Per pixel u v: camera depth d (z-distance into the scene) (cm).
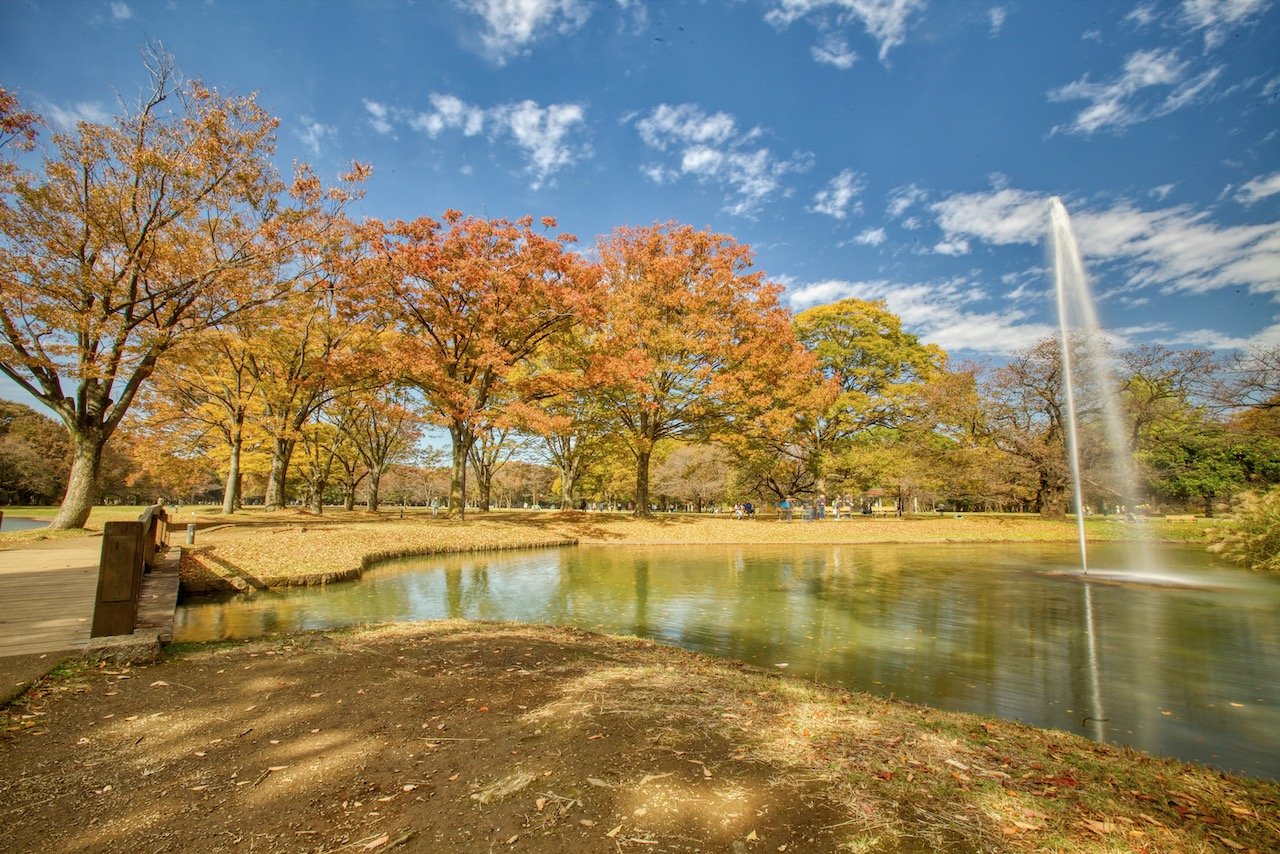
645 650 687
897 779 328
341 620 946
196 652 600
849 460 3092
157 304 1697
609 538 2408
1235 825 297
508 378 2675
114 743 366
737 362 2677
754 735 391
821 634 887
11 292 1402
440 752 355
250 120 1731
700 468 3909
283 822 277
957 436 3188
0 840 258
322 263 1948
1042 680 669
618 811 288
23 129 1403
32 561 1108
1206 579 1452
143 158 1522
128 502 6456
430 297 2234
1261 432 2423
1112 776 358
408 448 4738
